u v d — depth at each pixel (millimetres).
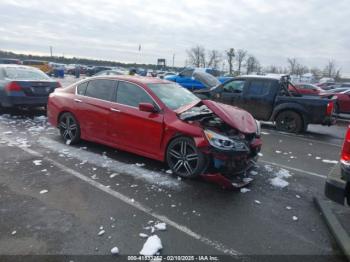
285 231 3271
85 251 2770
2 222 3172
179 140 4500
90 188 4090
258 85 9500
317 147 7312
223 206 3766
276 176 4949
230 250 2896
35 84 8531
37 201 3660
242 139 4344
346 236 3109
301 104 8875
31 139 6398
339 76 68625
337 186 2975
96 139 5621
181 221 3365
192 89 15977
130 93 5211
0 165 4789
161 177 4559
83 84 5965
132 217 3396
